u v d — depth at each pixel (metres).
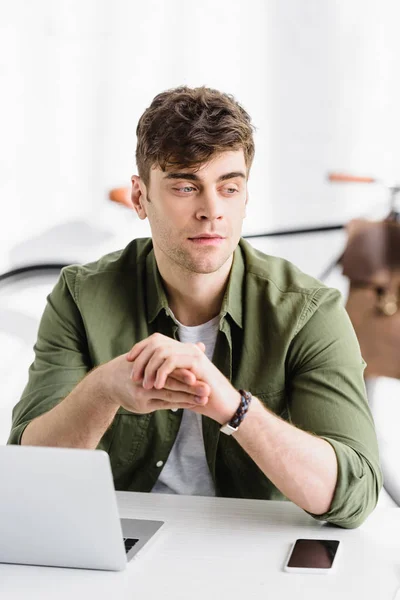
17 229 2.63
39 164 2.61
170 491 1.72
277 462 1.35
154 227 1.58
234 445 1.65
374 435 1.52
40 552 1.18
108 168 2.59
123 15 2.55
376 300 2.50
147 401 1.37
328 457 1.37
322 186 2.50
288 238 2.52
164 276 1.66
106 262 1.81
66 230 2.62
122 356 1.42
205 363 1.33
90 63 2.57
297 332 1.62
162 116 1.50
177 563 1.19
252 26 2.50
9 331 2.65
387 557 1.22
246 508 1.44
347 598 1.07
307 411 1.54
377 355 2.50
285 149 2.51
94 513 1.12
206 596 1.08
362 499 1.37
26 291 2.64
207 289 1.63
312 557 1.19
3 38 2.60
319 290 1.67
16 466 1.12
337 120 2.48
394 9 2.43
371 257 2.49
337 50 2.46
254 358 1.65
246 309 1.66
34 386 1.69
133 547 1.25
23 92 2.60
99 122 2.58
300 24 2.48
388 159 2.46
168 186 1.50
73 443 1.50
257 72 2.50
